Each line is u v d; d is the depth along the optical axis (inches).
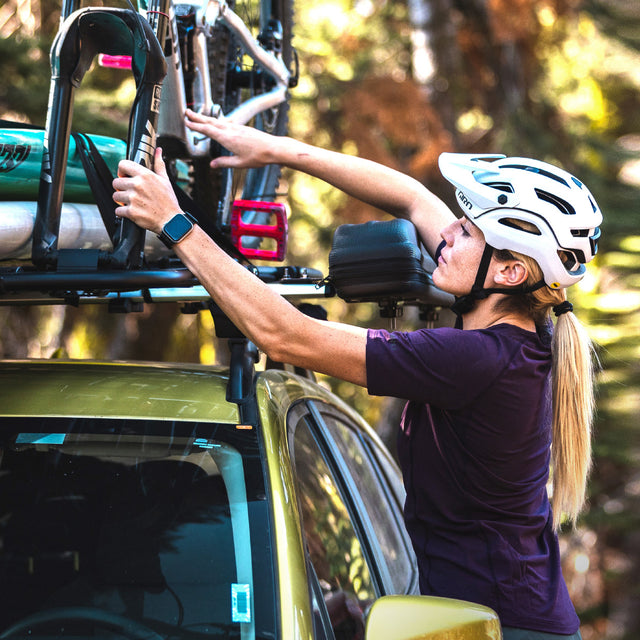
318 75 975.6
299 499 181.2
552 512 216.2
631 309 904.3
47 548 167.5
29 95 697.6
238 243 226.2
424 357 187.6
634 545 976.9
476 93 995.3
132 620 159.6
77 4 202.8
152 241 239.3
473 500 197.9
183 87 242.2
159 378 201.5
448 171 203.9
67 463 175.9
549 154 990.4
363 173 247.0
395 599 159.0
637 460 861.2
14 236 187.2
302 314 187.5
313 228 1027.9
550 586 202.7
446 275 206.4
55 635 159.2
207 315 931.3
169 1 213.2
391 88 908.6
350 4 1050.1
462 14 968.3
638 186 1037.2
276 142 247.1
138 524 168.6
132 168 182.5
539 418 198.7
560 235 194.7
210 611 158.9
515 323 203.9
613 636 966.4
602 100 1217.4
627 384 871.1
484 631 159.8
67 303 201.0
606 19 1045.8
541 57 1059.3
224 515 168.9
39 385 193.8
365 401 1070.4
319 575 178.9
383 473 301.3
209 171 280.4
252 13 378.3
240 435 181.2
